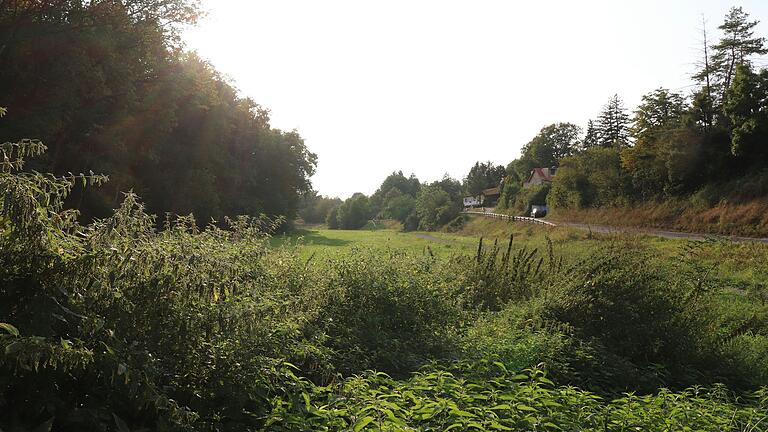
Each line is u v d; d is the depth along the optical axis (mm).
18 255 3371
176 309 3875
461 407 4828
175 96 34531
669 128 55844
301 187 66562
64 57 26703
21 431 3035
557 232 47656
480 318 8672
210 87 42344
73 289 3500
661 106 63875
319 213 165625
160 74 34906
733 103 48344
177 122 37844
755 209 40250
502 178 143875
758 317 11297
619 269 9305
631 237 13688
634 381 7430
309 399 4547
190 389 3941
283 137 64438
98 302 3574
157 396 3373
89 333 3436
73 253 3551
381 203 161625
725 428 5309
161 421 3457
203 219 42250
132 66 31312
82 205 29766
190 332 3904
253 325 4148
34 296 3309
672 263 10547
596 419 5129
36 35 25281
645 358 8375
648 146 58250
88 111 29125
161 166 40531
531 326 8469
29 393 3271
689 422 5301
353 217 134000
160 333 3795
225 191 53250
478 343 7273
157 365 3695
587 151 69125
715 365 8672
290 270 7648
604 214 59062
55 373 3348
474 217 89062
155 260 3768
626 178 60000
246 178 57500
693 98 54844
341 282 7680
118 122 31344
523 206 86000
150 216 4449
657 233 42312
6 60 25062
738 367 8680
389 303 7699
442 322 8031
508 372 6109
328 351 5941
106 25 28672
